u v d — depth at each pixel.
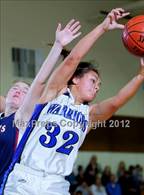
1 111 3.51
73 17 11.91
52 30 11.55
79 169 11.15
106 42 12.49
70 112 2.90
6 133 2.95
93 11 12.15
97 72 2.99
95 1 12.24
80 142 2.99
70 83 2.97
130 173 12.00
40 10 11.48
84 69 2.95
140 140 13.02
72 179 10.77
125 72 12.70
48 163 2.85
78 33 2.66
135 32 2.94
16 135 2.93
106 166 11.67
